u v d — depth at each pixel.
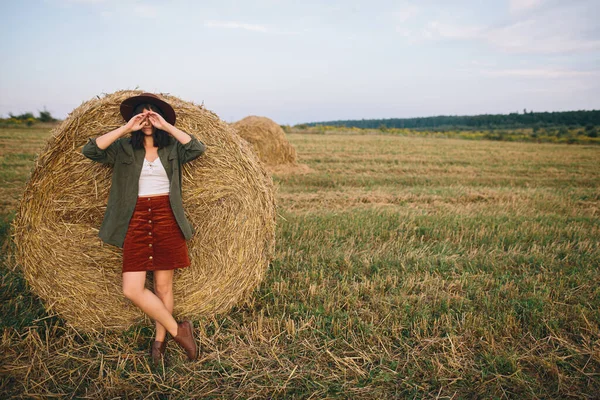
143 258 2.69
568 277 4.18
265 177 3.72
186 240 3.04
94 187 3.15
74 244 3.15
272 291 3.76
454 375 2.70
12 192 7.58
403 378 2.66
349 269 4.34
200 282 3.34
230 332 3.17
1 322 3.02
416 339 3.08
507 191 9.55
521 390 2.59
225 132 3.44
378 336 3.06
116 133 2.59
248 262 3.49
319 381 2.62
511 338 3.11
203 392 2.52
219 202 3.40
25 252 3.09
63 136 3.02
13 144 16.23
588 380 2.68
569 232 5.93
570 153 22.14
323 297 3.67
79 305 3.16
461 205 7.97
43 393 2.47
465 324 3.25
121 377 2.63
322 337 3.09
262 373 2.67
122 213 2.72
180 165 2.92
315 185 10.01
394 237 5.64
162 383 2.55
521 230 5.99
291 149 13.40
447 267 4.52
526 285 4.02
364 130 50.50
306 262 4.43
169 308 2.97
